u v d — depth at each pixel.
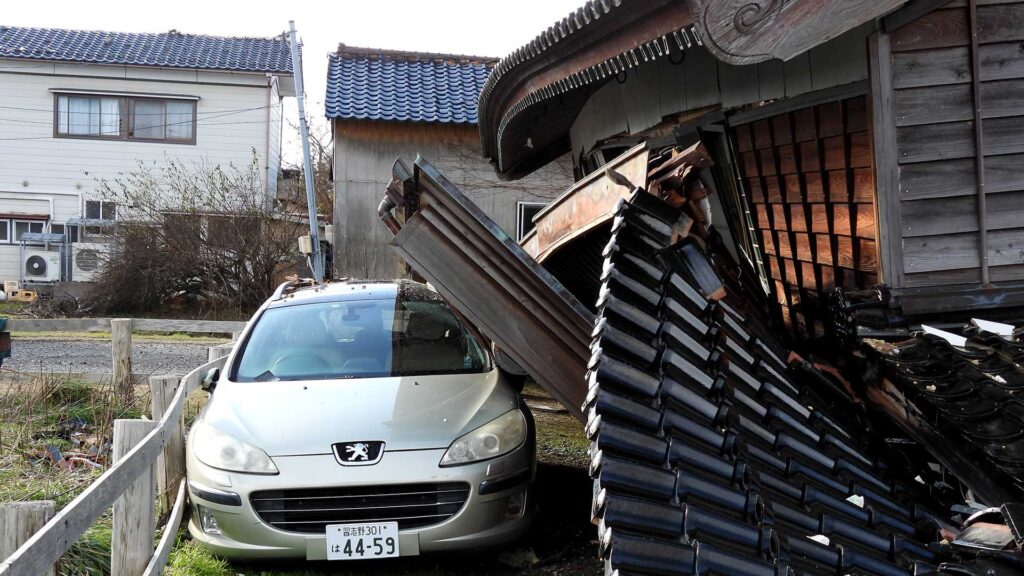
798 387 4.02
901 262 4.32
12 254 22.34
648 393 2.91
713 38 3.47
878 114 4.31
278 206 20.22
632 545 2.41
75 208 22.42
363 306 6.28
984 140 4.33
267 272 19.08
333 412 4.92
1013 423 3.61
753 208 6.34
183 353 13.50
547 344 4.73
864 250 5.05
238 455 4.63
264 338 5.90
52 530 2.58
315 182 24.66
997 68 4.32
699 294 3.38
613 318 2.98
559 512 5.73
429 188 4.42
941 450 4.07
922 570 3.05
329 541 4.46
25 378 8.59
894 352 4.05
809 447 3.56
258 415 4.94
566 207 4.86
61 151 22.31
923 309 4.26
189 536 5.10
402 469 4.55
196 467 4.73
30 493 5.12
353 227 15.97
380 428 4.75
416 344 5.85
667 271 3.27
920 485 4.17
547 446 7.62
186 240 18.77
